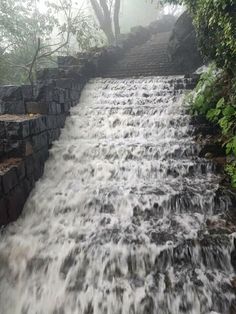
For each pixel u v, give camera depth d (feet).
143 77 29.17
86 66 29.25
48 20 34.12
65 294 11.64
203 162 17.28
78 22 34.99
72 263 12.67
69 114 23.57
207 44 20.94
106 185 16.60
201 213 14.67
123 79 28.25
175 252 12.44
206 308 10.87
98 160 18.61
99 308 11.16
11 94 19.38
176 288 11.35
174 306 11.00
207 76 20.56
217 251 12.38
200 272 11.91
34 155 17.17
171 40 35.70
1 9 31.24
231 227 13.52
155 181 16.78
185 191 15.26
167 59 37.76
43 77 27.45
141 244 12.79
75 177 18.06
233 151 15.38
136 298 11.19
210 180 16.33
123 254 12.60
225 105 18.01
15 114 19.40
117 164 17.94
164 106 22.75
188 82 25.17
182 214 14.62
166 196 15.02
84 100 25.85
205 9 17.78
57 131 21.03
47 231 14.39
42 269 12.60
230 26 15.87
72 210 15.55
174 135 20.36
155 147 18.47
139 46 45.85
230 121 16.40
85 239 13.48
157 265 12.35
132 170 17.57
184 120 20.77
